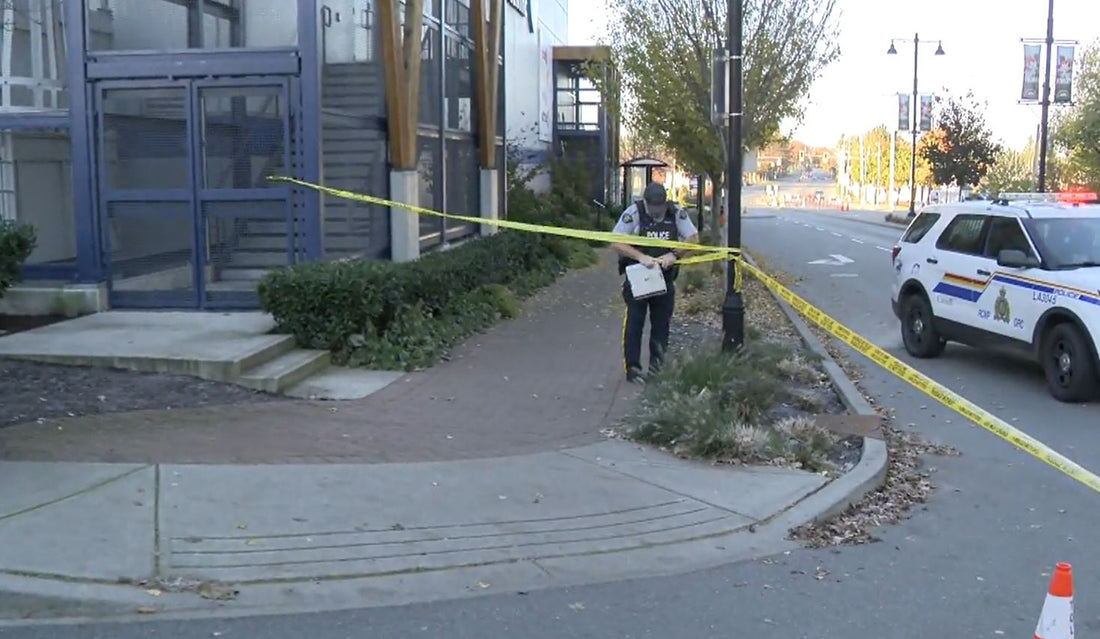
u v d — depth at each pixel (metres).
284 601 5.25
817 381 10.90
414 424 8.62
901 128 51.78
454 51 19.84
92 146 12.50
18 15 12.75
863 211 77.31
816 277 23.61
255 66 12.20
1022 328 10.95
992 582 5.72
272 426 8.34
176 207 12.49
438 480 7.08
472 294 14.86
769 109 19.55
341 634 4.91
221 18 13.18
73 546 5.66
